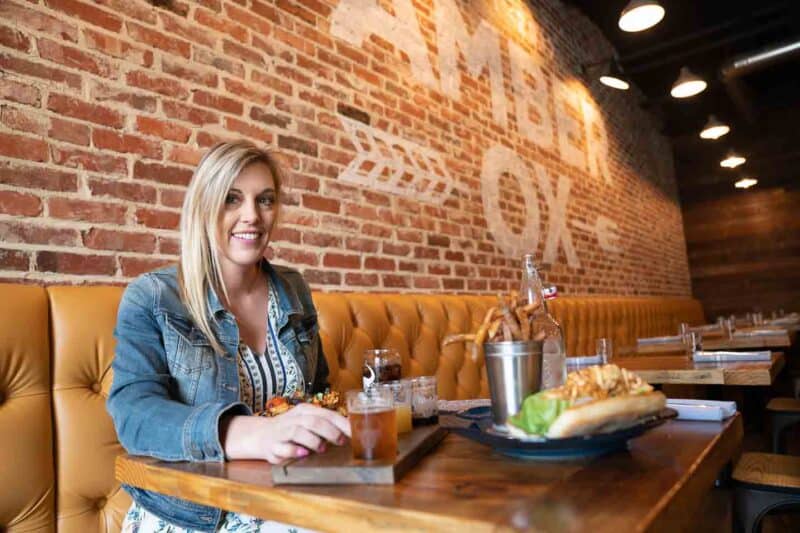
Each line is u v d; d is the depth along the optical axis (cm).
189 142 182
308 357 137
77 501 126
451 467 75
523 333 85
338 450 81
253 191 126
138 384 103
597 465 71
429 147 295
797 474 145
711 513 223
